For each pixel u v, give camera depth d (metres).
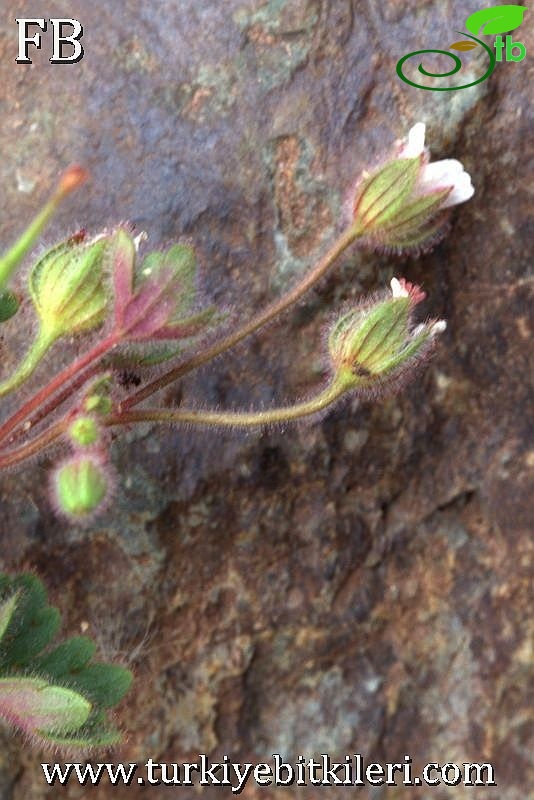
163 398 0.15
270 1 0.15
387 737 0.16
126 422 0.14
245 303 0.15
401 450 0.16
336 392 0.14
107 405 0.13
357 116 0.15
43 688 0.13
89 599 0.15
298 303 0.15
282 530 0.16
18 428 0.14
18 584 0.14
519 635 0.16
